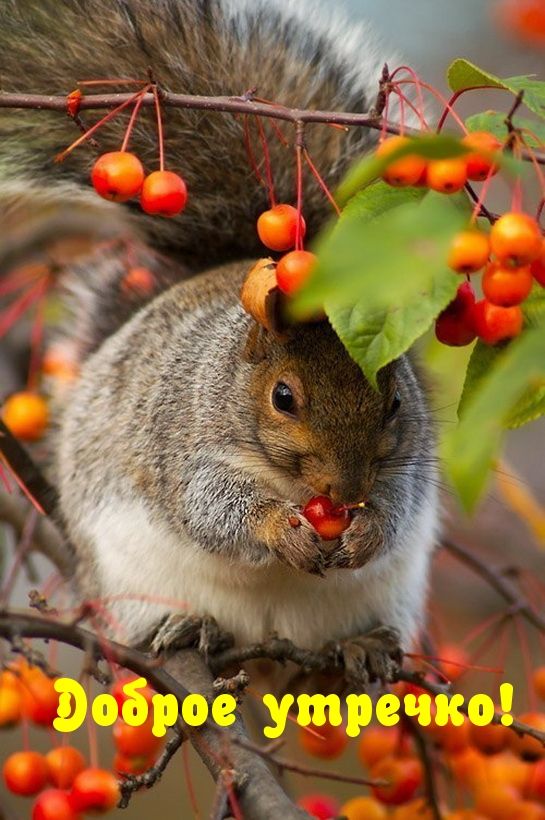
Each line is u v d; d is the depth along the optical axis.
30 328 13.47
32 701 8.82
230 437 9.80
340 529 9.06
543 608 12.62
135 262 12.43
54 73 10.63
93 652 7.23
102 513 10.38
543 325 5.34
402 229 4.80
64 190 10.73
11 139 10.47
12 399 11.61
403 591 10.51
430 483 10.63
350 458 9.05
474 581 15.74
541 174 6.33
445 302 6.42
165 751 7.91
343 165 10.91
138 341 10.98
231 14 10.98
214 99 7.34
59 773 8.66
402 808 10.00
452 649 11.00
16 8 10.80
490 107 18.36
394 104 10.56
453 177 6.28
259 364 9.66
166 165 11.11
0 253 13.27
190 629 9.72
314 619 10.26
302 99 10.86
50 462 11.73
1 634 7.06
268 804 7.43
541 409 6.77
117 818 15.86
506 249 6.08
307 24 11.05
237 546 9.77
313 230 10.97
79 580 10.77
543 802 9.77
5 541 11.52
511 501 12.29
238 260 11.97
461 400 7.00
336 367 9.27
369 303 6.45
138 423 10.35
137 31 10.81
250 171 11.30
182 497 9.97
